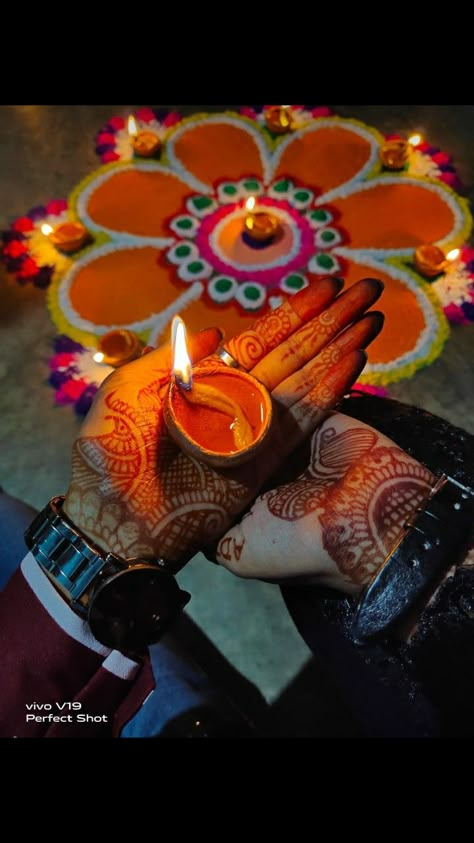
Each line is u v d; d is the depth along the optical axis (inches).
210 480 26.2
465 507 23.9
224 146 53.8
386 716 25.2
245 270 48.8
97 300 48.1
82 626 25.9
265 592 40.0
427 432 27.7
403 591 23.6
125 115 55.1
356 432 26.5
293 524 25.1
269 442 26.6
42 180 52.6
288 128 54.0
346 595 25.9
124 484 25.9
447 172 52.4
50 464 43.3
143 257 49.4
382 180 52.1
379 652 25.2
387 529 25.0
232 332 47.1
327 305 27.5
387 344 46.3
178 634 39.2
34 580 26.1
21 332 47.1
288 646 39.1
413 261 48.9
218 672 38.6
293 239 49.9
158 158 53.3
